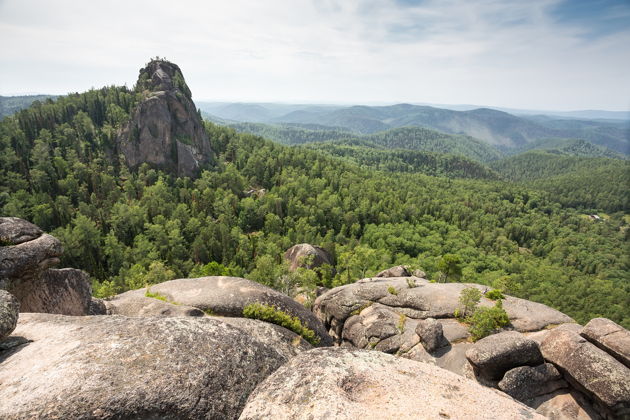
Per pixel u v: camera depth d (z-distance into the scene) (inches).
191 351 424.2
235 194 6127.0
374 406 304.3
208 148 7185.0
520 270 5236.2
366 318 1300.4
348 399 311.1
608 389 622.2
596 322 726.5
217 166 6993.1
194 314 809.5
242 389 418.6
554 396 716.7
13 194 4549.7
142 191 5516.7
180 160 6294.3
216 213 5305.1
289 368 370.9
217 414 372.2
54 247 685.9
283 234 5172.2
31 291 647.1
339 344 1376.7
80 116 6919.3
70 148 6102.4
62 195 4953.3
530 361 760.3
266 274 2522.1
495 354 766.5
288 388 334.0
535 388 725.9
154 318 481.7
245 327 708.0
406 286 1437.0
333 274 3157.0
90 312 773.3
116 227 4414.4
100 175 5546.3
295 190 6560.0
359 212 6279.5
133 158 6195.9
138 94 7273.6
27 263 627.8
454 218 7057.1
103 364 368.8
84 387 335.3
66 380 339.6
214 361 424.5
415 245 5423.2
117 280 3253.0
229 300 879.1
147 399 343.9
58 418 304.3
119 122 6825.8
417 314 1222.3
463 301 1127.0
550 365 746.2
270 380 354.9
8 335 388.8
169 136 6284.5
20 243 646.5
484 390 358.0
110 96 7623.0
